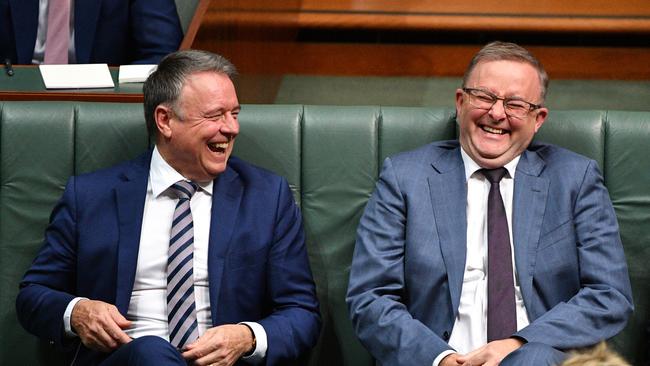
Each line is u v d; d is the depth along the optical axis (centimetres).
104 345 808
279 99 1340
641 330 926
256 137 945
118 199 868
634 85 1365
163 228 866
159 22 1217
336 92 1359
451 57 1382
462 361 784
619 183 934
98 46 1208
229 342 809
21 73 1048
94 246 859
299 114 952
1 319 917
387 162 902
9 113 934
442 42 1385
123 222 862
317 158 944
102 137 938
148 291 857
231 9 1124
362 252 874
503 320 837
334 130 947
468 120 877
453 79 1375
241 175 896
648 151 934
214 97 853
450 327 848
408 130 945
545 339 796
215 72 865
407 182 882
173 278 846
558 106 1331
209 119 853
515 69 867
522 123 868
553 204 868
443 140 941
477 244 870
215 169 868
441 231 864
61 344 834
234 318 858
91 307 820
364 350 932
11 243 923
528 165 884
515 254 855
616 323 828
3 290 918
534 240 858
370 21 1370
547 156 894
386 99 1350
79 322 819
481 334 848
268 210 878
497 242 859
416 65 1383
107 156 936
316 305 881
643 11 1362
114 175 883
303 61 1386
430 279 855
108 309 816
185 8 1259
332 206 940
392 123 947
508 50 877
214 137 856
